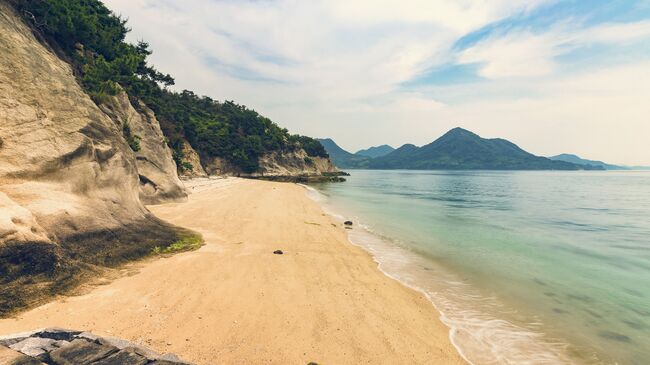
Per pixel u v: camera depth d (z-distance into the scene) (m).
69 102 13.34
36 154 10.53
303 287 10.80
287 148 117.31
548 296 12.30
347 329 8.33
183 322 7.67
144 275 10.14
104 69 23.55
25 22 16.52
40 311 7.24
